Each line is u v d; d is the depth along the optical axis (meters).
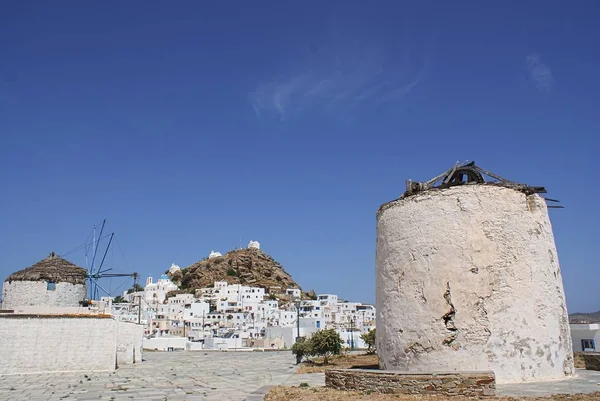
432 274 17.06
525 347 16.02
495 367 15.69
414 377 13.80
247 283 179.12
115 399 18.38
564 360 16.80
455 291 16.53
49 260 41.00
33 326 30.16
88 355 31.14
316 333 34.09
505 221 17.16
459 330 16.20
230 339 76.06
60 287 38.94
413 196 18.33
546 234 18.00
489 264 16.59
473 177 19.98
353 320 114.81
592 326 38.78
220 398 18.05
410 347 17.05
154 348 69.25
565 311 17.92
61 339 30.67
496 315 16.11
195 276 185.62
